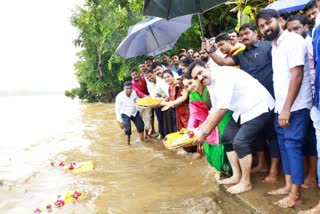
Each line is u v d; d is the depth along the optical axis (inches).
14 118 564.4
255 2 306.8
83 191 202.8
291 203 142.9
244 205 155.4
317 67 118.9
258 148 185.0
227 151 176.1
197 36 476.4
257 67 171.2
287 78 138.0
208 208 166.1
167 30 310.7
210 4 186.7
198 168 226.5
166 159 257.8
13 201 192.4
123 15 548.4
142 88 328.8
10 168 258.7
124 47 306.7
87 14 685.9
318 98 120.3
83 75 853.2
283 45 137.3
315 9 161.6
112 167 249.4
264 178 178.4
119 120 321.1
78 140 356.5
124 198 187.8
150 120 341.1
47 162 273.7
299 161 139.4
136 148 302.2
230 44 190.7
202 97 205.2
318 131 124.8
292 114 136.8
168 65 330.3
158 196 186.2
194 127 209.2
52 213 173.9
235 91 158.2
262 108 158.1
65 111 663.8
